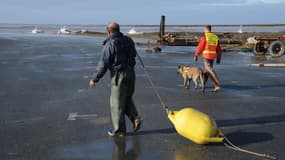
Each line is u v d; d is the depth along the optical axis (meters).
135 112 6.48
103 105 8.67
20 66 15.60
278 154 5.68
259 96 9.95
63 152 5.75
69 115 7.82
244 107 8.65
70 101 9.09
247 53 23.83
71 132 6.70
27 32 64.75
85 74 13.43
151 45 25.88
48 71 14.21
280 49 20.77
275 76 13.57
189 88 10.95
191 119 5.89
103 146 5.99
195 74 10.55
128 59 6.18
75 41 34.41
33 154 5.67
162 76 13.13
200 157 5.53
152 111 8.14
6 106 8.59
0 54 20.78
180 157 5.53
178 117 6.06
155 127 6.95
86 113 7.98
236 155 5.61
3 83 11.56
